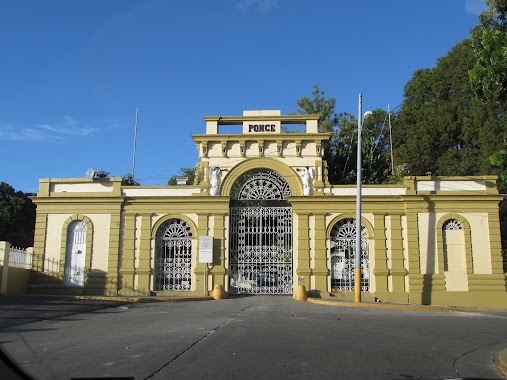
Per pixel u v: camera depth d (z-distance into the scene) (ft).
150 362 26.99
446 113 137.69
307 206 86.89
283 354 30.30
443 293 82.84
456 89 139.85
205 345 32.12
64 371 24.84
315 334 38.65
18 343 32.60
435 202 85.56
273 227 88.28
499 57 38.60
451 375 27.12
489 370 28.99
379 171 123.75
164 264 87.20
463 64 136.98
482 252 84.07
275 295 85.87
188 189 88.79
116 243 86.84
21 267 84.89
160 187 88.79
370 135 156.04
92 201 88.33
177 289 86.22
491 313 66.03
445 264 84.07
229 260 87.10
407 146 143.23
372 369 27.53
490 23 50.90
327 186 87.76
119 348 30.94
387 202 86.38
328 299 79.30
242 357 28.94
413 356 31.55
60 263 86.74
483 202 85.35
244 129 91.71
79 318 47.47
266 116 91.71
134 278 85.87
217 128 91.71
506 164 41.24
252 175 90.58
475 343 37.42
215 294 81.76
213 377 24.39
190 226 87.56
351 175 120.57
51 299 71.10
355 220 86.94
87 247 86.99
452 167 129.80
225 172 89.45
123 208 88.33
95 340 34.01
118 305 64.18
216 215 87.40
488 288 82.79
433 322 49.01
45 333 37.24
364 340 36.63
